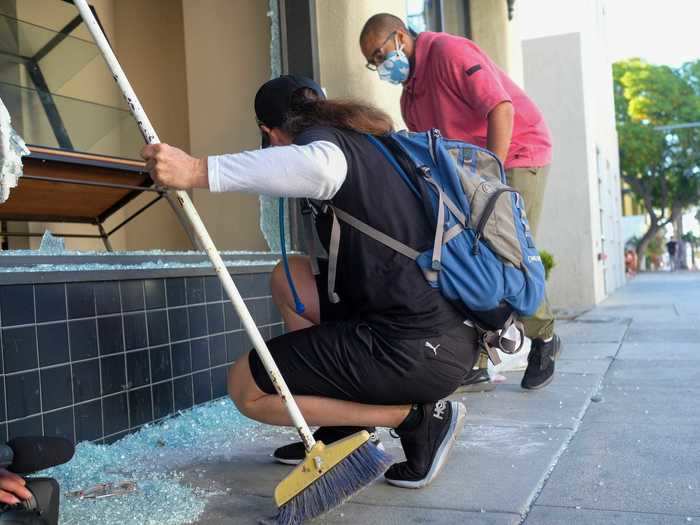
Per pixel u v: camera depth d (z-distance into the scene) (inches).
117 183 154.7
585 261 430.9
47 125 149.0
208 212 190.2
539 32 430.9
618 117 1505.9
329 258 86.7
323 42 178.7
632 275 1112.2
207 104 192.2
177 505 91.3
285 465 110.0
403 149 86.5
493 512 87.0
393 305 85.7
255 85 187.9
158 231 206.2
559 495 92.8
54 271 106.0
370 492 95.6
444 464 97.3
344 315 97.3
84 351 111.1
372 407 92.2
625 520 83.4
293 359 88.0
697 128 1451.8
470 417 135.8
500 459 108.3
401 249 84.9
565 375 177.5
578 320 335.6
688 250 2097.7
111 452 112.4
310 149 80.5
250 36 188.1
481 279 84.1
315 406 90.2
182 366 132.1
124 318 119.4
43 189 145.0
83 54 168.1
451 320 87.0
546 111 437.7
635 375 176.2
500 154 143.6
